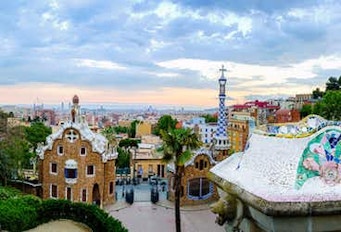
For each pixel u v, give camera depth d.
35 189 59.00
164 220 52.06
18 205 37.25
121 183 76.12
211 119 199.38
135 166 82.62
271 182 6.18
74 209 39.03
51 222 38.84
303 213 5.60
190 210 57.53
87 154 57.44
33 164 75.56
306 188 5.99
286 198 5.69
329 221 5.69
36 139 84.00
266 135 6.89
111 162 60.59
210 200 61.62
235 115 142.75
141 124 162.38
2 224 34.91
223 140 66.06
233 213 6.69
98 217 37.94
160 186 73.50
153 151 89.38
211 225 50.03
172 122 136.50
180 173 38.31
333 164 6.16
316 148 6.23
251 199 5.95
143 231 46.94
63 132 57.28
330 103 86.19
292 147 6.35
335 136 6.29
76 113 60.03
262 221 5.94
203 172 61.34
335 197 5.75
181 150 38.16
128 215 54.19
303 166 6.17
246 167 6.96
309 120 8.08
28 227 36.75
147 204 60.09
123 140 113.19
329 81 139.75
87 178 57.41
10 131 60.44
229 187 6.69
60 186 57.50
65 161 57.03
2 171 58.91
